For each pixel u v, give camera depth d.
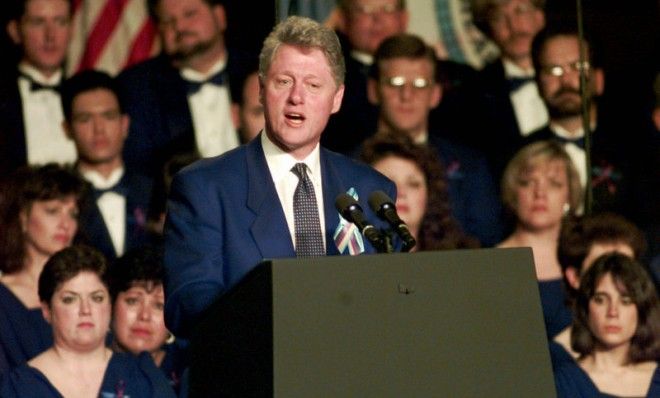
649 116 16.97
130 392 15.12
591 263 16.44
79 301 15.15
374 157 16.59
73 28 16.28
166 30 16.42
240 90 16.45
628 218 16.72
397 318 7.70
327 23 16.75
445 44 16.89
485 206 16.70
